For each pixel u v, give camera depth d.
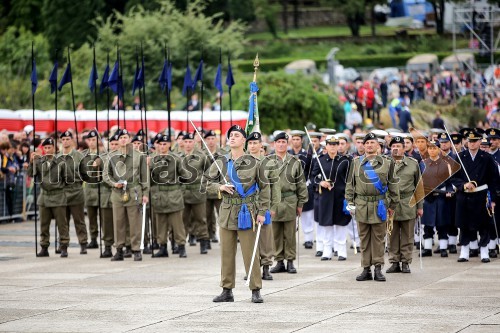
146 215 40.53
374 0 149.75
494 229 37.91
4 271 34.66
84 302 27.77
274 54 140.38
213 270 34.44
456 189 36.59
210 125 63.03
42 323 24.67
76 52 87.88
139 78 41.81
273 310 26.08
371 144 31.62
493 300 27.17
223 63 86.00
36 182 39.47
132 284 31.16
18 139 55.59
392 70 112.31
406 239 33.28
